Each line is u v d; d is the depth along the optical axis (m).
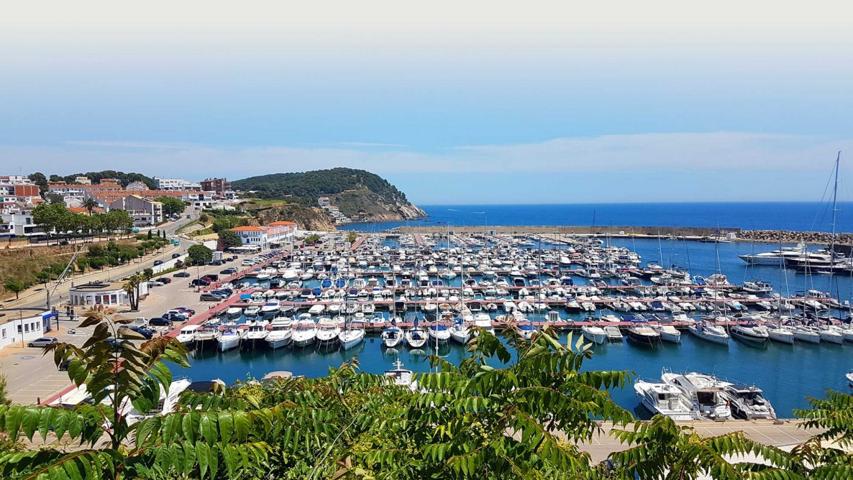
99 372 4.93
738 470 7.09
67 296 71.81
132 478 4.81
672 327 59.84
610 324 62.12
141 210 149.75
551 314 63.56
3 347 47.66
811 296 78.44
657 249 149.50
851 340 56.38
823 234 153.25
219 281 87.88
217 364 52.19
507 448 6.05
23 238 101.50
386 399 9.95
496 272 102.50
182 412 4.82
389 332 56.22
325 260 115.62
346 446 8.70
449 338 55.84
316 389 9.32
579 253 128.25
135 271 89.44
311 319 64.62
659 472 7.02
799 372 49.81
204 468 4.67
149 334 54.34
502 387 6.42
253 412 5.43
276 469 7.66
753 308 74.69
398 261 115.62
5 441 7.07
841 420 8.73
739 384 42.19
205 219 157.25
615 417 6.27
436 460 6.60
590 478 7.04
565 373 6.58
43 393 37.12
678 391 37.53
